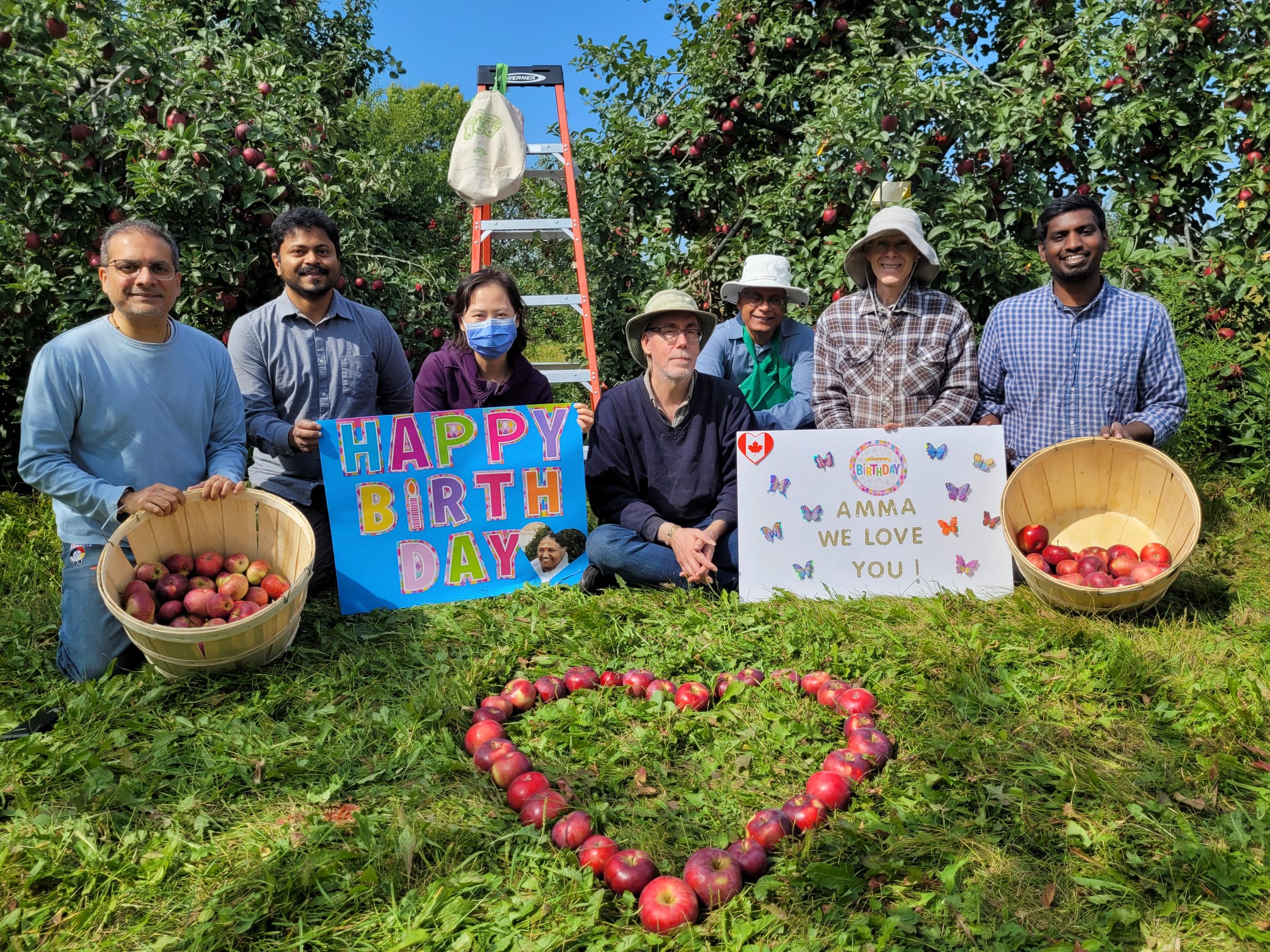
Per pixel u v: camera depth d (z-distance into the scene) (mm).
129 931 2141
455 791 2691
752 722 3078
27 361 5957
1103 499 4211
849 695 3102
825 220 6527
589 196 7562
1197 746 2822
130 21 6633
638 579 4297
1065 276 4320
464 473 4348
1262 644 3568
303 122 6906
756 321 5281
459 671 3486
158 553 3592
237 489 3652
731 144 7656
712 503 4453
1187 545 3650
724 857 2262
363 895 2230
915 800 2590
